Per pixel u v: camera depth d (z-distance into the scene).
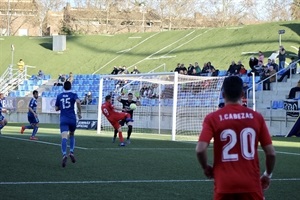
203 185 12.97
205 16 90.31
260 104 38.19
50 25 96.94
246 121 6.47
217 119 6.50
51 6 97.62
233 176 6.34
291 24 57.41
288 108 33.59
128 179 13.66
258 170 6.48
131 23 91.50
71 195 11.33
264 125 6.57
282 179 14.16
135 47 64.12
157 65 57.56
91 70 61.22
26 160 16.92
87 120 39.34
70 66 63.38
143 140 27.03
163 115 39.69
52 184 12.65
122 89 40.31
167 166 16.34
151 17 91.56
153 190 12.17
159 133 35.56
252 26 59.94
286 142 27.38
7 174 13.97
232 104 6.60
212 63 54.16
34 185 12.47
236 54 54.41
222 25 88.94
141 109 41.16
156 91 40.94
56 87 52.12
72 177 13.79
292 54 49.47
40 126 40.97
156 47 62.41
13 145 21.66
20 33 98.12
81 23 90.38
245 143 6.43
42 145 21.95
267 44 54.16
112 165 16.33
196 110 36.53
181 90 37.56
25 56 67.38
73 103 16.02
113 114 23.11
